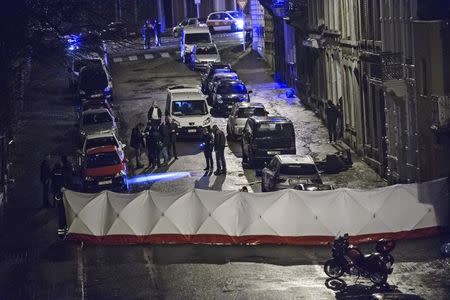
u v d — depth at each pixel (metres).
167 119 130.75
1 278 75.06
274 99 168.12
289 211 83.31
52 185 102.94
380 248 70.31
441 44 90.25
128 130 145.12
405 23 99.94
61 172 102.56
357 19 122.75
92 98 165.75
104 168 107.56
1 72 122.75
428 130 93.75
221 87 157.50
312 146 130.62
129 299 68.44
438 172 91.94
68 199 85.81
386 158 110.00
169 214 84.62
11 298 69.50
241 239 83.81
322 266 76.12
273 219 83.50
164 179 114.12
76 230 85.88
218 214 84.12
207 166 117.88
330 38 140.25
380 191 83.50
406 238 83.94
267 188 100.44
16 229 92.62
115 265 78.19
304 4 160.62
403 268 74.50
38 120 155.12
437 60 90.50
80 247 84.62
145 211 85.06
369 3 116.38
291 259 78.69
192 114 139.88
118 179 106.88
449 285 69.06
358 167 117.31
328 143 132.38
